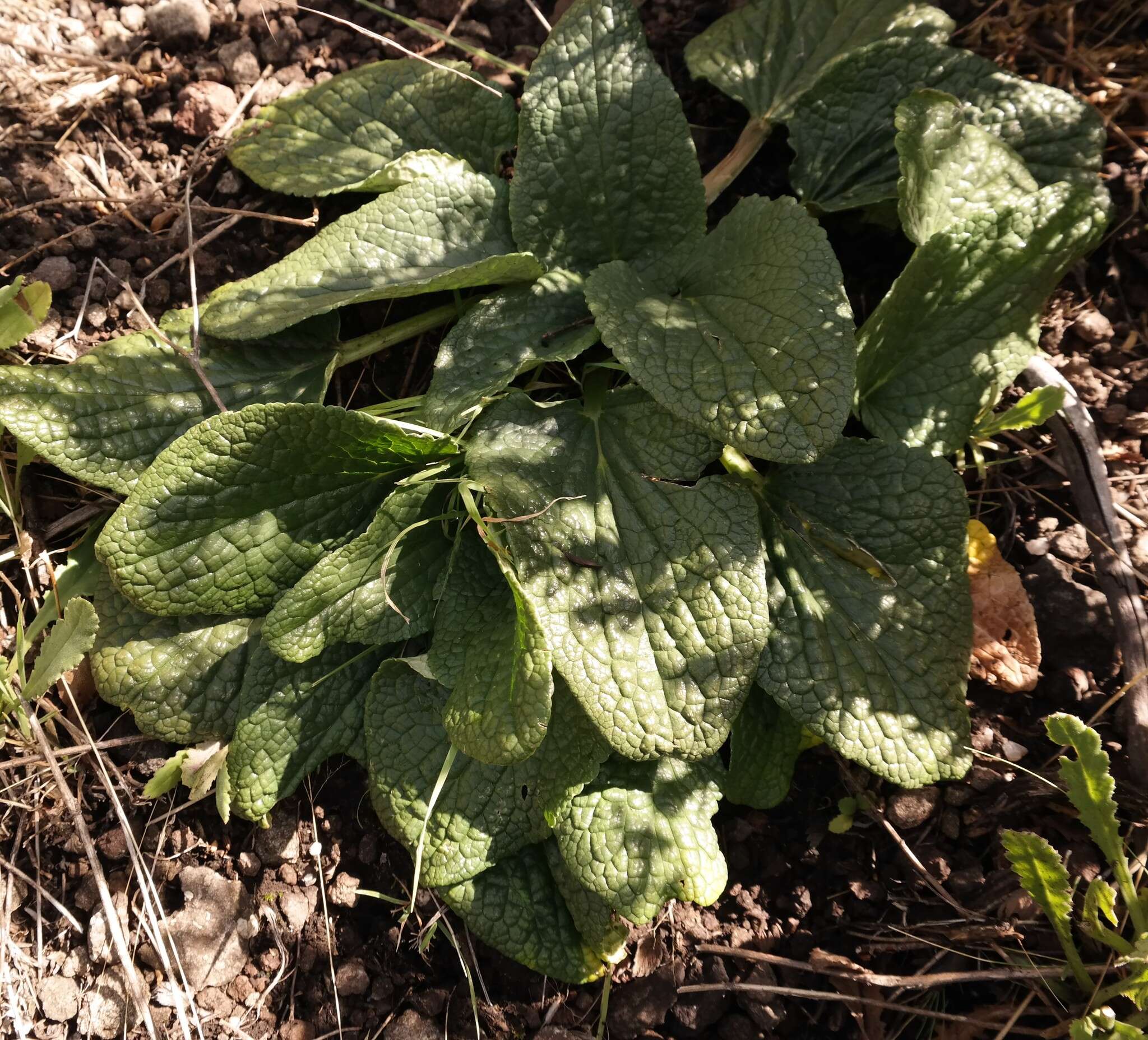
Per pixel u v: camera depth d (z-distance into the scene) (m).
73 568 0.72
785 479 0.70
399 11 0.81
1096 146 0.73
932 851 0.70
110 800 0.71
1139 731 0.69
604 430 0.69
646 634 0.65
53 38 0.78
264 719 0.69
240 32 0.80
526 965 0.68
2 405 0.67
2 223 0.75
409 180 0.73
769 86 0.76
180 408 0.70
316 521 0.69
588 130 0.71
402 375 0.75
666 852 0.66
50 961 0.69
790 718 0.70
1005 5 0.79
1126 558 0.71
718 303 0.68
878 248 0.77
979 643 0.71
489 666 0.65
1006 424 0.72
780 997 0.69
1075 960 0.66
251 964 0.70
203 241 0.75
